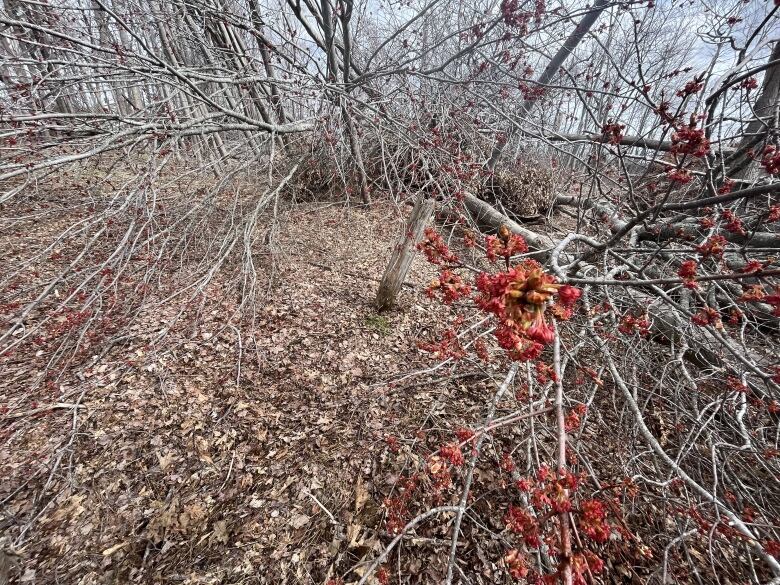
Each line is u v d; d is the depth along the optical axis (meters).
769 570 1.96
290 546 2.12
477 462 2.50
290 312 3.84
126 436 2.63
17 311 3.30
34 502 2.26
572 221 6.91
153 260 3.94
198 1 4.43
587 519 0.96
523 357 1.01
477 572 1.99
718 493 2.29
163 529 2.17
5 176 2.59
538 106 6.51
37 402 2.82
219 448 2.60
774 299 1.28
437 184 4.70
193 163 4.77
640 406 2.89
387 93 5.66
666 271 3.63
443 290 1.37
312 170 5.79
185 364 3.21
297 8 5.02
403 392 3.05
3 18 2.74
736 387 2.19
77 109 5.65
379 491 2.38
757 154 2.54
